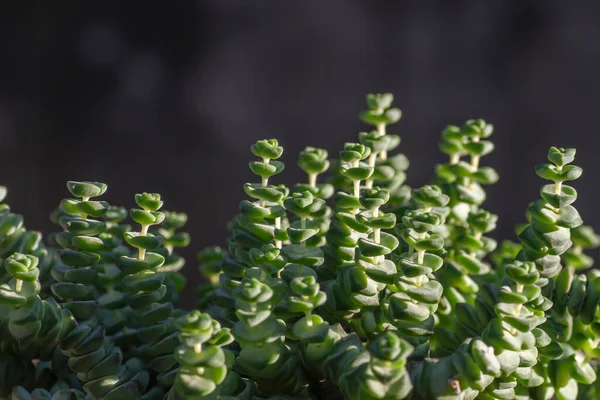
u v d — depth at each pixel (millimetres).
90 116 2547
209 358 502
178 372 514
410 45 2688
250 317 506
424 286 534
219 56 2666
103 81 2594
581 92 2492
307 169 591
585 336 558
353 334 526
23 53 2584
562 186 551
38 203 2338
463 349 515
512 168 2363
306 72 2686
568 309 557
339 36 2730
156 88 2600
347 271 552
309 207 544
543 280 535
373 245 531
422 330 533
